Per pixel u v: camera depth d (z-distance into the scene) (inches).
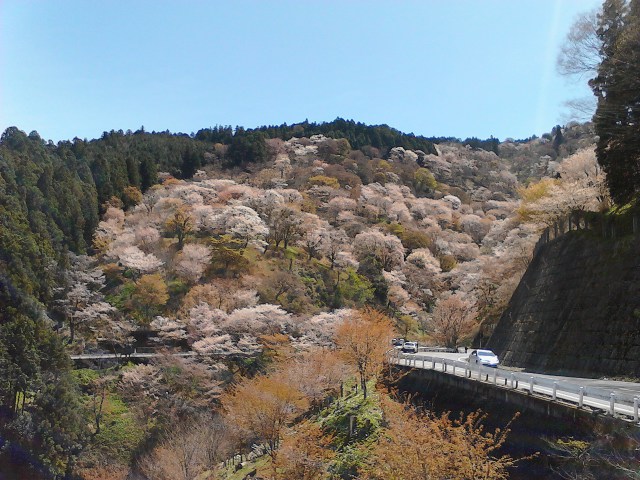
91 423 1444.4
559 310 1039.6
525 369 1048.8
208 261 2346.2
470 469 497.7
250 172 4065.0
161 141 4365.2
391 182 4099.4
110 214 2842.0
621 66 938.7
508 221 2118.6
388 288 2623.0
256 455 1106.7
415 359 1032.8
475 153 5226.4
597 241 1007.6
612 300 879.1
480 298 1872.5
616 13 984.3
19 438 1192.8
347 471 759.1
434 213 3654.0
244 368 1653.5
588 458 439.5
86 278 2073.1
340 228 3048.7
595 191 1235.2
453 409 760.3
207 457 1090.7
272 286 2284.7
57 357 1439.5
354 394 1119.6
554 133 5413.4
